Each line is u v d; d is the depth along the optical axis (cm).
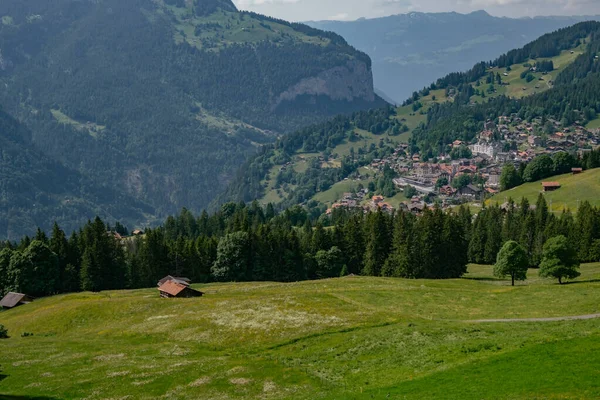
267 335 8119
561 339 6012
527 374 5141
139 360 7388
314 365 6738
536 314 8469
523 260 12038
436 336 7112
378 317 8588
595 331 6203
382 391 5406
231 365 6888
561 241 11550
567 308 8631
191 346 7994
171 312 10181
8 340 9344
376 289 11138
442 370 5744
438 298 10119
